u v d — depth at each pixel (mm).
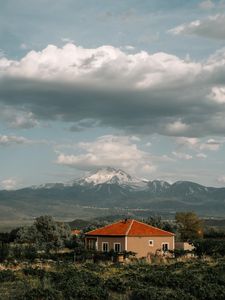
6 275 41906
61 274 42469
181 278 39781
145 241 79062
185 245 87562
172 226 110188
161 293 33875
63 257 65625
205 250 68000
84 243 89500
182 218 113062
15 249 64438
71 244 93688
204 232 115375
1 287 37031
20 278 41438
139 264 55219
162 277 40188
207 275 41750
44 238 96438
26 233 97375
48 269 50125
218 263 52688
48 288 35062
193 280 38969
